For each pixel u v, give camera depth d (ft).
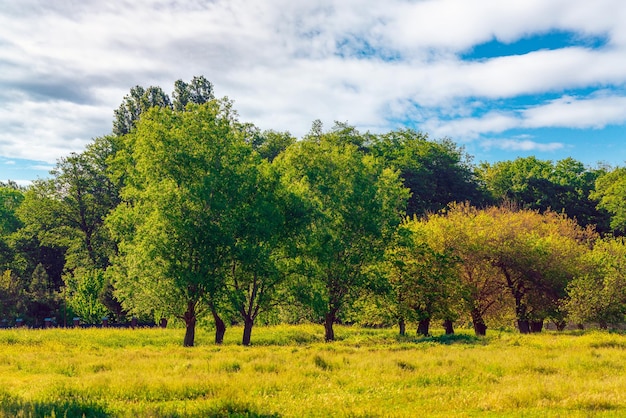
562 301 122.11
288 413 34.83
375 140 264.52
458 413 34.06
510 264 128.98
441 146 261.44
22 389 44.24
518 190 273.33
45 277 176.65
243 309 102.06
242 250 90.63
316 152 116.67
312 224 107.55
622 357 61.67
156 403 38.70
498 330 150.20
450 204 198.59
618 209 242.78
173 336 112.37
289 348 83.82
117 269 101.24
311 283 104.42
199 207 91.20
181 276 87.76
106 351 78.38
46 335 103.14
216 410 34.99
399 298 124.67
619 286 114.52
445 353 71.10
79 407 35.40
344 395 40.75
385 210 116.47
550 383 43.04
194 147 95.76
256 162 104.99
